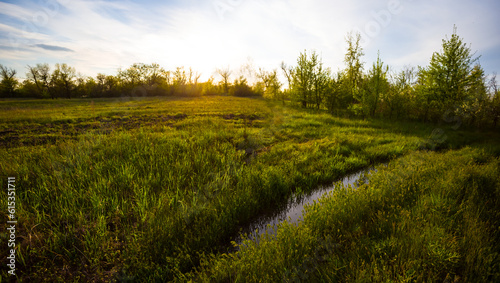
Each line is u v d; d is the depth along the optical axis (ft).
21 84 217.56
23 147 25.26
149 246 10.75
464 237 9.61
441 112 57.77
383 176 18.31
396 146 30.73
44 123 44.96
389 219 11.97
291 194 17.93
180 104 104.53
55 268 9.79
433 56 57.52
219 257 10.27
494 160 21.65
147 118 52.47
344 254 9.67
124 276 9.45
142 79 222.69
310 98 81.10
